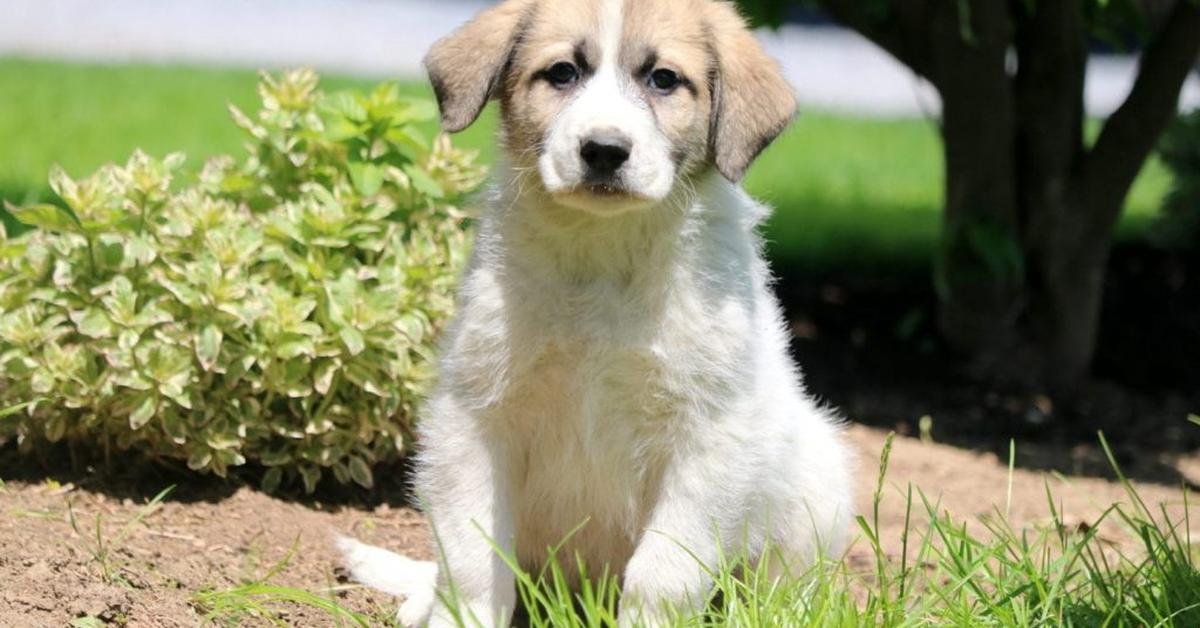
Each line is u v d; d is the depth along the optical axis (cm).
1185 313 1362
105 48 2842
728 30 629
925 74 1181
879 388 1169
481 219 632
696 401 598
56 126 1831
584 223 593
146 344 730
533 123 609
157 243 751
